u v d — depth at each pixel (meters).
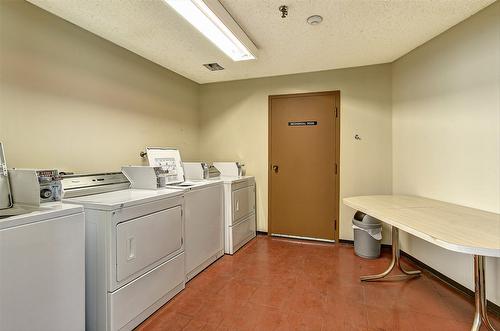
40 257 1.37
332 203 3.70
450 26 2.38
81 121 2.37
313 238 3.81
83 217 1.60
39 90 2.05
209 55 3.02
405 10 2.10
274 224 3.99
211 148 4.27
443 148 2.53
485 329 1.83
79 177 2.20
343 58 3.19
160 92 3.38
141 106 3.06
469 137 2.23
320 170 3.74
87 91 2.42
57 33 2.17
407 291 2.35
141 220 1.91
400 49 2.92
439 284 2.47
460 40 2.30
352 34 2.52
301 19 2.22
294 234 3.90
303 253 3.30
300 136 3.81
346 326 1.87
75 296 1.55
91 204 1.72
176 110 3.71
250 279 2.60
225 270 2.81
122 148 2.81
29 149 1.99
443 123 2.52
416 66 2.90
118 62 2.74
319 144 3.73
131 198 1.94
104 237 1.68
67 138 2.26
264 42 2.69
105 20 2.23
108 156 2.64
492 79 2.02
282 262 3.02
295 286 2.45
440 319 1.94
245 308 2.10
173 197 2.28
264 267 2.88
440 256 2.55
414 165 2.97
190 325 1.89
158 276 2.08
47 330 1.40
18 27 1.92
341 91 3.59
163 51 2.90
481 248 1.31
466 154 2.27
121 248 1.74
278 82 3.88
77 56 2.33
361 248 3.16
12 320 1.25
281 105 3.88
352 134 3.57
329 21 2.26
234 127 4.13
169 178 2.96
